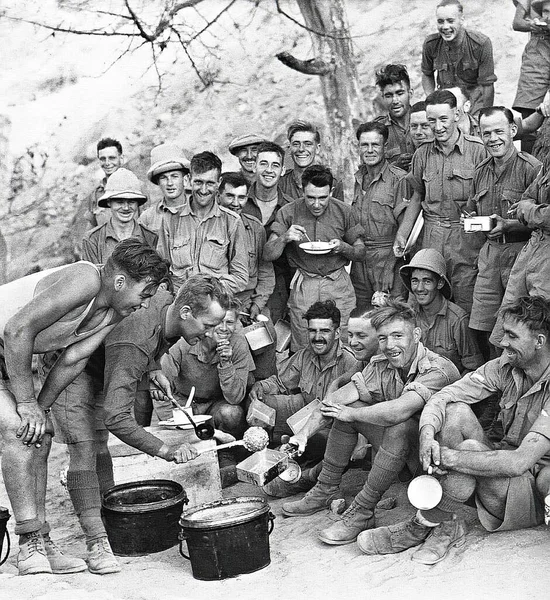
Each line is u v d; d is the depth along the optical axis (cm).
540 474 517
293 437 589
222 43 1464
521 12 877
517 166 679
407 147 870
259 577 518
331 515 599
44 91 1438
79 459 550
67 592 470
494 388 545
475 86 905
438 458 502
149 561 552
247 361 694
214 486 632
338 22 1161
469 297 714
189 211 768
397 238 747
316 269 776
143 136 1380
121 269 493
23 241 1321
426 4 1423
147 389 596
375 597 479
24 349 486
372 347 618
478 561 498
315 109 1347
